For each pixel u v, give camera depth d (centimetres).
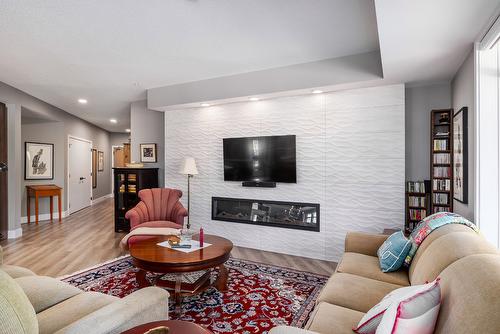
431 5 172
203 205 466
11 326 89
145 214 411
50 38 282
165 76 403
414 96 356
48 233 512
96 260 366
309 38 284
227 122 441
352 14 237
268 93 375
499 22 180
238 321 223
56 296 172
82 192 789
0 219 456
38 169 633
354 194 360
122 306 136
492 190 220
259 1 217
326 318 148
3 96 437
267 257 384
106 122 827
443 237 174
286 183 400
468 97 250
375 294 177
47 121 641
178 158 486
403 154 337
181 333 120
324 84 341
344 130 363
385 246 231
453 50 242
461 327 95
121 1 218
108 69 373
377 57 317
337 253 370
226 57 333
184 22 251
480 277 105
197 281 257
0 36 278
